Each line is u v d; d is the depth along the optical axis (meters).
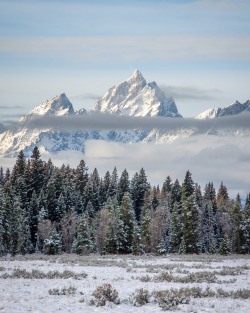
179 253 155.75
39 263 74.62
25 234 151.25
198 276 50.28
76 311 29.05
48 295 35.56
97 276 51.56
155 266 70.19
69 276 49.75
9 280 45.59
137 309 30.47
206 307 31.47
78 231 144.75
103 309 30.02
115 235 148.62
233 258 111.00
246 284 46.09
